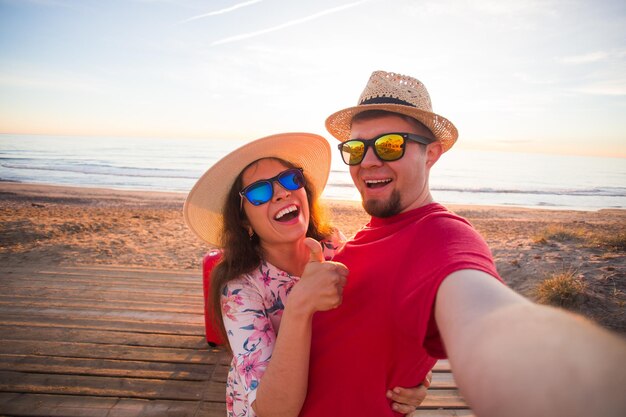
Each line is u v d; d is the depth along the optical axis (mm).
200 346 3766
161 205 19328
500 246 9039
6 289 5293
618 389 367
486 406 456
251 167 1802
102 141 118625
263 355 1388
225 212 1762
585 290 5723
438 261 815
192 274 6156
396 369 1070
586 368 396
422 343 796
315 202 2141
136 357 3551
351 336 1094
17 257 7266
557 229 10727
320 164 2123
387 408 1064
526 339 471
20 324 4191
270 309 1607
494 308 588
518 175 57812
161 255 8109
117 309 4645
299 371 1118
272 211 1712
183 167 48375
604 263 7105
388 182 1274
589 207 29406
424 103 1345
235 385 1578
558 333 460
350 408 1080
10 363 3410
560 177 57719
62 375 3248
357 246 1242
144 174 39812
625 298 5508
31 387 3076
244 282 1591
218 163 1699
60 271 6203
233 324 1487
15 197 20219
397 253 1036
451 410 2887
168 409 2850
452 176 52531
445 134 1357
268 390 1163
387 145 1244
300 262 1866
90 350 3660
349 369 1086
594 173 68375
